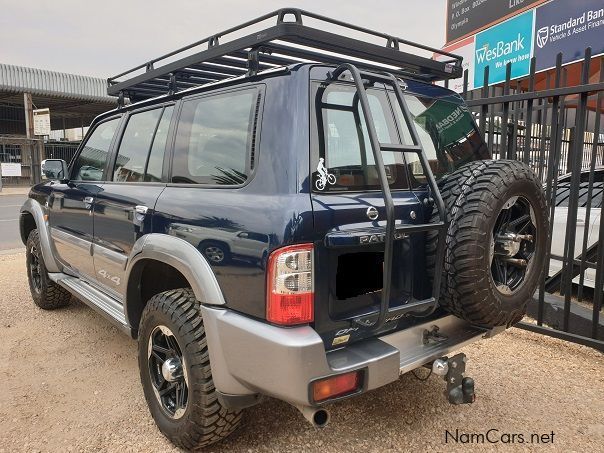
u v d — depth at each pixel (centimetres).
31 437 276
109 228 335
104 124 399
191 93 293
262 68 298
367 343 229
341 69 223
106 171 367
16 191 2255
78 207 387
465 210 235
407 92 287
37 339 422
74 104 3061
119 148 359
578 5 855
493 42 1061
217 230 231
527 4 984
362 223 221
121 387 335
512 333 438
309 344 197
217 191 246
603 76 373
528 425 290
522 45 978
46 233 457
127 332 310
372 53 276
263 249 208
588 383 344
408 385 335
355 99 243
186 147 282
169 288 315
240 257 218
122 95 401
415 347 252
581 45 859
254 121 238
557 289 534
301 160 214
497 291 247
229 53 270
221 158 253
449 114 312
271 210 210
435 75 336
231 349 220
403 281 241
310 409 206
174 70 312
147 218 284
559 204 540
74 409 306
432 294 237
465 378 263
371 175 238
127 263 293
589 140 764
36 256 485
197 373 238
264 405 305
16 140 2442
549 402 317
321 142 222
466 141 319
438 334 263
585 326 409
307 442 269
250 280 214
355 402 312
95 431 282
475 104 450
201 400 238
